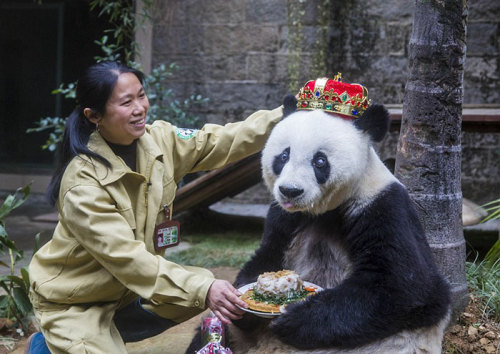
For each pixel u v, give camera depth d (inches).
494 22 311.4
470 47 315.3
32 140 391.2
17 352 152.9
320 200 107.7
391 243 105.6
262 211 326.6
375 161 113.4
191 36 334.0
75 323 117.4
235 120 337.4
